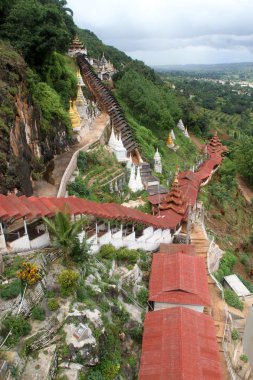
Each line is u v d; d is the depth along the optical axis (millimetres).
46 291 27812
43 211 32469
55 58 68938
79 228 30359
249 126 197375
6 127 39000
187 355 27766
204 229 51438
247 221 73000
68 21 122688
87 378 24422
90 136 68000
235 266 52562
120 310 31141
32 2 60719
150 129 100688
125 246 40750
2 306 25172
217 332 34875
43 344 24422
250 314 21766
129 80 111500
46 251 31922
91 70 113500
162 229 45062
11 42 56344
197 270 38031
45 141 53031
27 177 43562
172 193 51781
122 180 57438
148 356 28438
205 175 74875
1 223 30203
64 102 68312
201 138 132125
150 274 38469
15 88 44562
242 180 96250
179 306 33062
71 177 51719
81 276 30031
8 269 28734
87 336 25219
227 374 31312
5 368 21656
